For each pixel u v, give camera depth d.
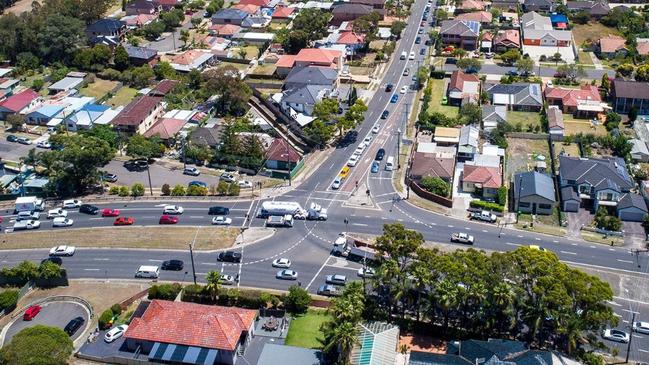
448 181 194.12
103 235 174.75
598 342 130.12
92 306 148.12
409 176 197.00
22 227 178.75
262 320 143.00
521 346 126.38
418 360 125.56
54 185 193.50
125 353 133.62
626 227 175.12
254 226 176.75
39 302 150.38
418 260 139.62
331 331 128.12
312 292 151.38
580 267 159.25
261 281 155.62
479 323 134.88
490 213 178.75
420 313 141.75
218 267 161.00
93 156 191.88
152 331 133.38
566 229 174.25
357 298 132.50
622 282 154.25
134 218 181.62
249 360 132.50
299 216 179.50
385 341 129.88
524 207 182.00
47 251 169.50
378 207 184.75
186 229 176.12
